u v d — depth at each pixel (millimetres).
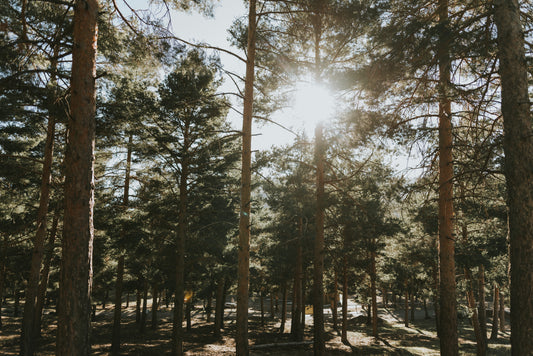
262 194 22953
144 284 27203
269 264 27391
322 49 14086
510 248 6512
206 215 18219
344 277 24234
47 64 10125
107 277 25734
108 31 9203
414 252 21516
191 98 14156
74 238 6230
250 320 39562
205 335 25625
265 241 25656
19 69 8492
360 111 10742
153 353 17672
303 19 12430
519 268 6234
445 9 9719
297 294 23250
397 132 10211
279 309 55562
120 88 14094
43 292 20359
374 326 26969
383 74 9328
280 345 20828
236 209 22078
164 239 17766
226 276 22547
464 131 10766
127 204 18656
